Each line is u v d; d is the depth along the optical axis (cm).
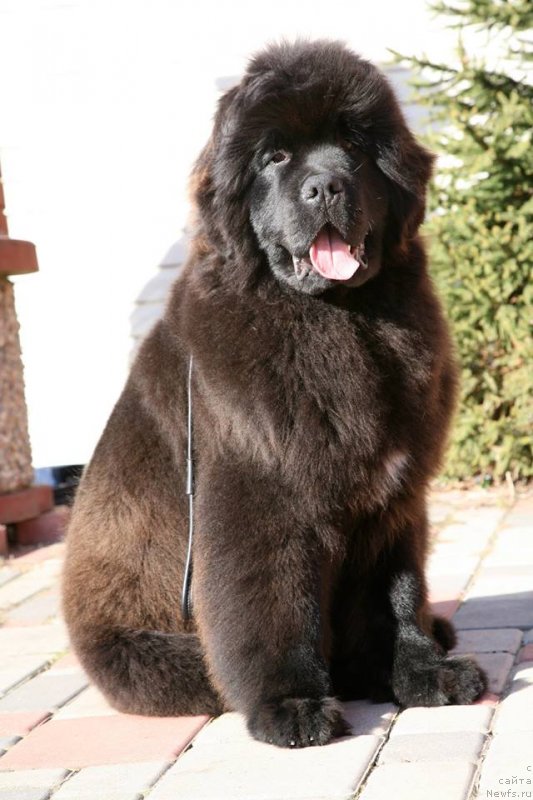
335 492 303
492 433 634
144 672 326
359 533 323
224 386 305
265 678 300
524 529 542
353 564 328
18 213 806
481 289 629
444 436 330
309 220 299
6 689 374
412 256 329
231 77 770
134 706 329
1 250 607
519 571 457
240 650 302
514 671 331
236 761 282
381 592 328
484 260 625
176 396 332
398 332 315
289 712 290
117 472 346
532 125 621
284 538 301
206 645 313
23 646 427
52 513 642
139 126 784
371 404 305
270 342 306
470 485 659
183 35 773
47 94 794
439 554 503
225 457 307
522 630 375
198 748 296
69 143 795
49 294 806
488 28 644
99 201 795
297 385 302
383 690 317
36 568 569
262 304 311
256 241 315
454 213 635
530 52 645
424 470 323
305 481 299
